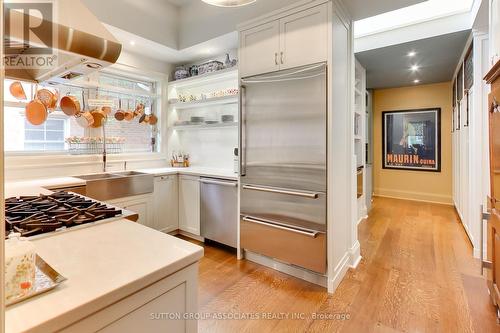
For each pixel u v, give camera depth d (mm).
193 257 924
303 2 2262
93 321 669
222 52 3512
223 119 3447
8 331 542
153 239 1051
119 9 2791
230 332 1754
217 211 3062
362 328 1786
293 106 2334
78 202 1536
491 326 1784
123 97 3580
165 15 3258
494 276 1905
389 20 3443
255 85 2584
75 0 1162
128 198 2883
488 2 2318
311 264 2291
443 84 5332
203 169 3633
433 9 3180
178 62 3938
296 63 2316
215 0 1568
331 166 2207
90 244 995
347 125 2607
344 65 2482
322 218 2213
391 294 2174
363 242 3301
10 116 2645
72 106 2529
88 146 3223
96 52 1204
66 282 727
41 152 2861
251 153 2652
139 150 3771
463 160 3848
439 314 1916
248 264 2719
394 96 5859
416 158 5680
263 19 2516
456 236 3479
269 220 2543
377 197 5977
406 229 3783
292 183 2371
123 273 782
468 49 3273
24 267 653
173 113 4051
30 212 1309
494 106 1823
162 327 841
